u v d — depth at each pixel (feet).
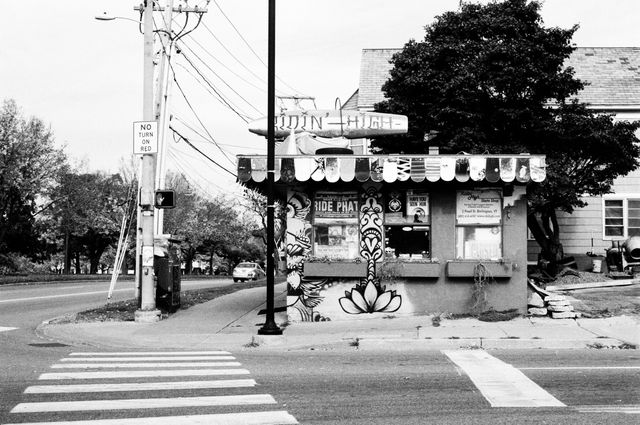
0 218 170.40
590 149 76.79
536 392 26.86
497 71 75.41
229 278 196.75
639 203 98.27
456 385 28.32
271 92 45.62
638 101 100.53
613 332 44.16
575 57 113.09
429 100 78.38
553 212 81.71
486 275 51.03
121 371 32.04
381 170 49.96
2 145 161.68
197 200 255.09
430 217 52.11
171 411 23.71
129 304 66.80
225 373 31.42
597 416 22.93
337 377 30.30
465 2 81.51
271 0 45.85
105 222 224.12
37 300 82.12
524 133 77.71
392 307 51.90
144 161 54.80
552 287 71.36
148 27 55.26
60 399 25.66
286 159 50.39
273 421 22.34
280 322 51.85
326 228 52.54
